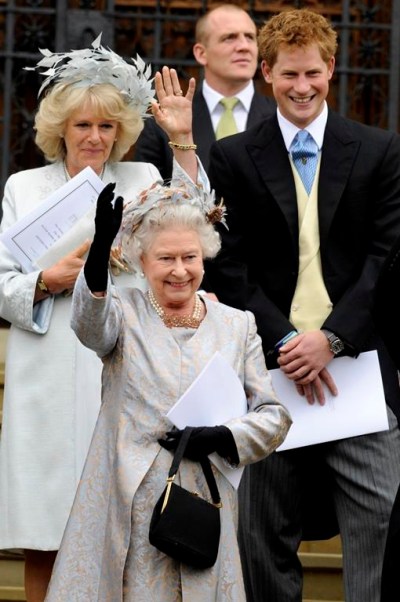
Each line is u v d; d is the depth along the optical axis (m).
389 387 20.77
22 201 20.94
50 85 21.84
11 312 20.08
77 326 16.22
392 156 21.02
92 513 16.30
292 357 20.20
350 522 20.64
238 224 21.12
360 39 34.34
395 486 20.38
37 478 19.97
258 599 20.95
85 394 20.09
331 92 34.69
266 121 21.42
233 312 17.27
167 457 16.22
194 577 15.98
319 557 25.33
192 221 16.78
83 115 20.50
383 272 16.88
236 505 16.72
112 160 21.23
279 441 16.77
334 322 20.34
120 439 16.31
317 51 20.77
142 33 34.25
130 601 15.93
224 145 21.36
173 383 16.44
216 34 26.88
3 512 20.08
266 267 21.11
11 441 20.06
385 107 33.91
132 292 17.08
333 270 20.78
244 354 17.05
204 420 16.33
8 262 20.45
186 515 15.84
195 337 16.78
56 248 19.89
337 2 34.97
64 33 32.97
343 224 20.86
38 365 20.17
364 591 20.36
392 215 20.84
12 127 33.97
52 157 21.27
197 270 16.77
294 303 20.86
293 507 21.02
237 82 27.02
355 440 20.55
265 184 20.92
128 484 16.05
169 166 25.64
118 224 15.70
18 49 33.91
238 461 16.31
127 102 20.78
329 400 20.53
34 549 19.94
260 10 34.66
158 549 15.86
